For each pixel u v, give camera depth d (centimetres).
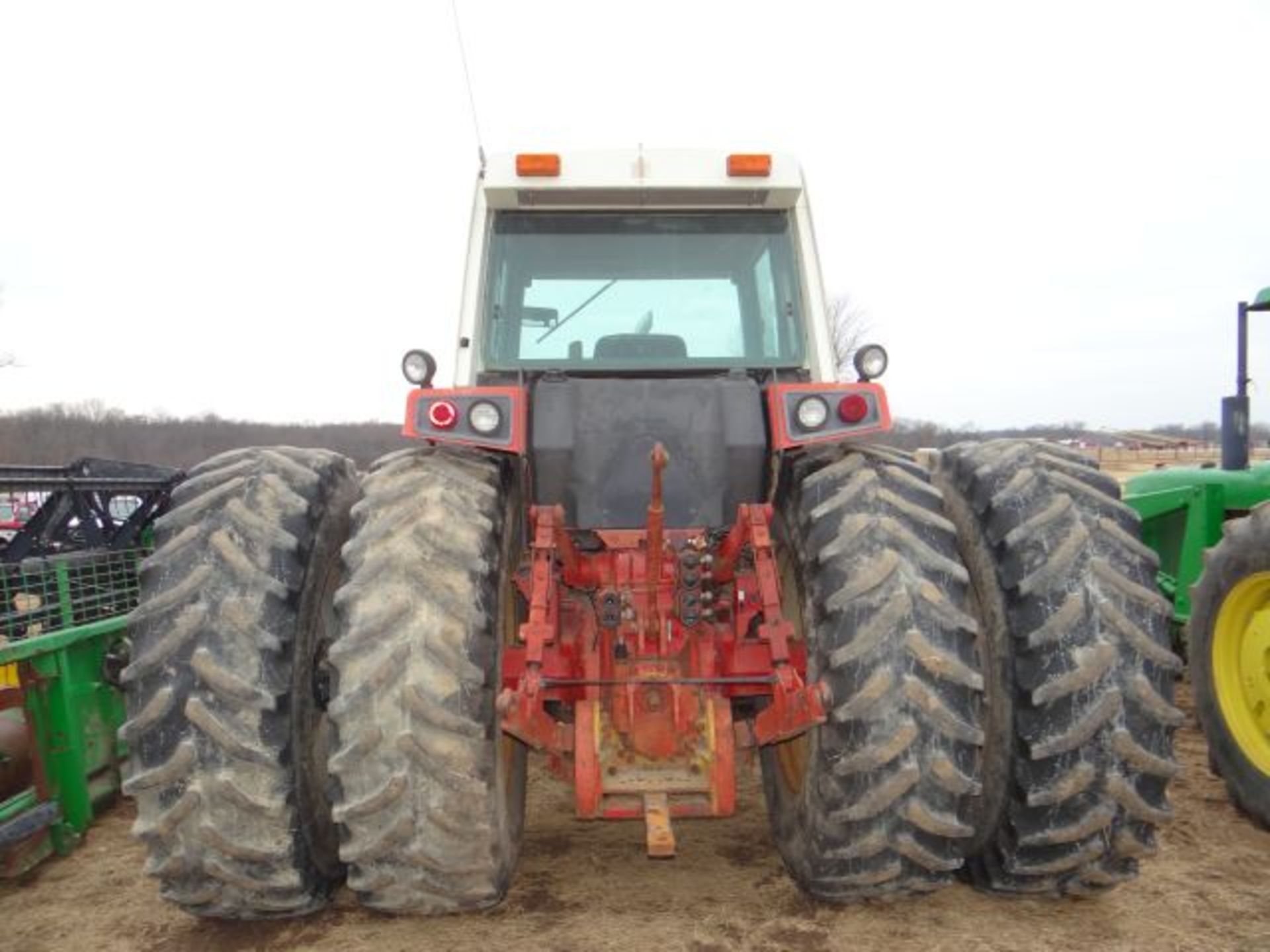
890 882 313
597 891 363
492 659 302
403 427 338
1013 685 318
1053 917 338
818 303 418
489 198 407
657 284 424
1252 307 595
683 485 363
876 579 301
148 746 299
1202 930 328
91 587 477
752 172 398
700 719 338
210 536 315
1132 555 321
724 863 389
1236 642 439
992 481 346
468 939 327
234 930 339
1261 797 412
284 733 304
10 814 395
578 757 328
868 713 293
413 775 287
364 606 294
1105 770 307
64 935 340
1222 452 614
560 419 366
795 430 340
